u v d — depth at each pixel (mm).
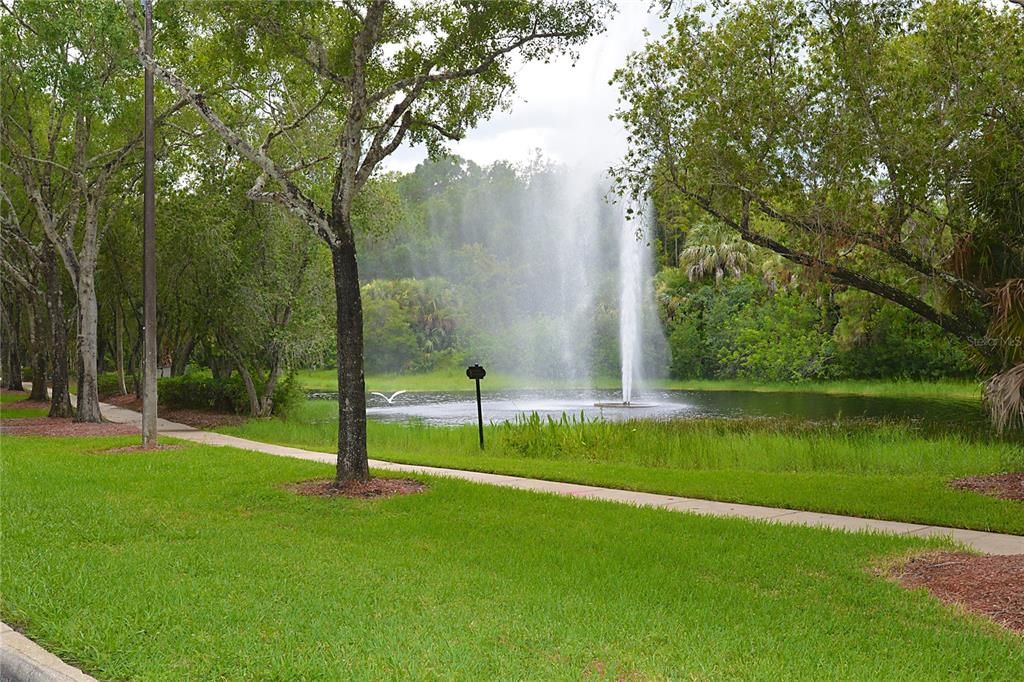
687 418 27172
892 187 14148
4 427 26250
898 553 9094
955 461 16094
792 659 5816
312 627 6441
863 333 46750
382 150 14312
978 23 13828
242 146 13680
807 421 25156
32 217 37750
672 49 15211
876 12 13867
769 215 15789
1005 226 14203
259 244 29641
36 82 23625
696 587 7684
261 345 29984
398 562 8672
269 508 12141
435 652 5848
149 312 20188
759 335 53375
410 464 17125
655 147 15531
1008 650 6102
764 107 14328
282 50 14594
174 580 7934
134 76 25719
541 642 6086
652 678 5402
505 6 14016
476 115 15680
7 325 55906
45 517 11086
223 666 5707
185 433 25031
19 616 6934
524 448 19984
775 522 10797
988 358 15633
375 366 68188
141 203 32938
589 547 9383
